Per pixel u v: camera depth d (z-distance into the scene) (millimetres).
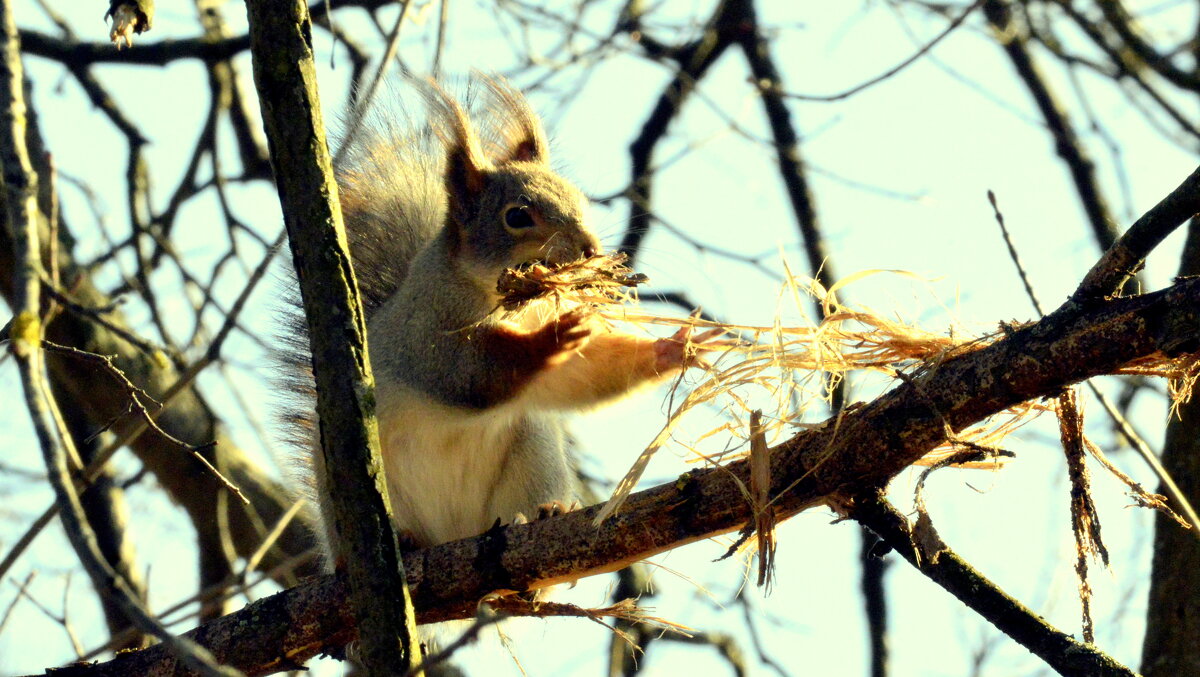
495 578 7637
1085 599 7004
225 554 11617
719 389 7434
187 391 12195
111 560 12008
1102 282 6203
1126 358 6152
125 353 11805
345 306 6691
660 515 7293
